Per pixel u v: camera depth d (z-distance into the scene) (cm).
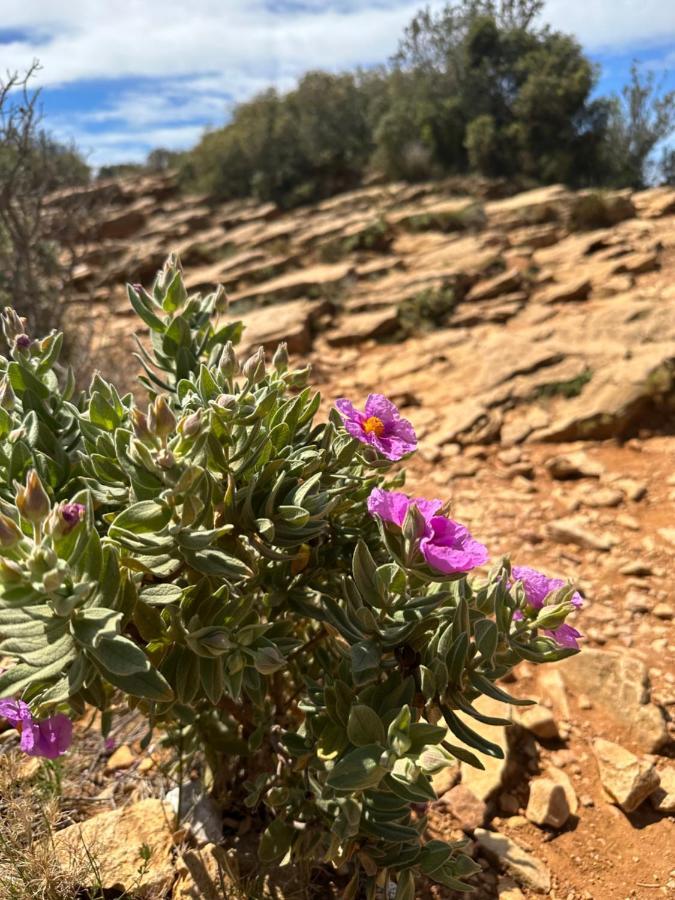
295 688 46
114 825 42
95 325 154
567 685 58
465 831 46
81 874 38
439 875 35
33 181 128
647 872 44
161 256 261
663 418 101
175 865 40
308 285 192
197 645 31
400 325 162
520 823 47
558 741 53
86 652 28
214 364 41
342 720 33
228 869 39
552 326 138
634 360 112
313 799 38
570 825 47
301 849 38
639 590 70
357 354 153
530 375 119
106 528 37
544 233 218
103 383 36
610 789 49
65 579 27
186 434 30
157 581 36
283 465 35
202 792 45
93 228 155
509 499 89
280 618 42
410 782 28
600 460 95
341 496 37
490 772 49
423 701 33
